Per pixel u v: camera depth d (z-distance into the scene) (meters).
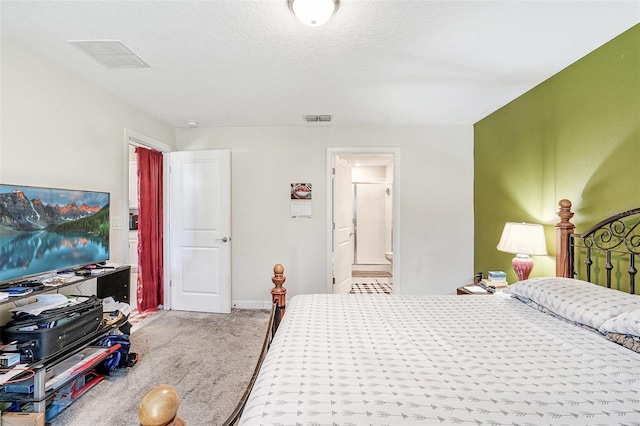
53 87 2.18
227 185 3.70
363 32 1.82
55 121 2.20
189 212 3.79
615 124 1.82
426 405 0.86
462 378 1.01
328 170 3.87
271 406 0.86
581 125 2.09
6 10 1.60
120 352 2.34
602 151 1.91
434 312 1.75
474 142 3.77
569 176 2.20
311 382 0.98
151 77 2.43
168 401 0.69
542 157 2.50
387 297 2.08
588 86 2.03
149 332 3.11
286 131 3.89
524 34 1.82
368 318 1.64
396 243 3.84
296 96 2.86
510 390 0.94
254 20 1.70
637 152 1.69
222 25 1.75
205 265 3.74
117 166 2.85
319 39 1.89
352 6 1.58
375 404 0.86
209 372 2.33
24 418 1.63
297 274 3.89
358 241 6.70
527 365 1.11
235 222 3.93
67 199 2.13
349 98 2.91
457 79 2.47
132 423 1.77
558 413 0.83
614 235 1.80
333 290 3.95
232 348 2.74
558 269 2.15
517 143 2.85
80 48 2.00
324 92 2.76
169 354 2.62
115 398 2.00
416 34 1.84
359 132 3.85
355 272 6.30
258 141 3.90
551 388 0.95
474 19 1.69
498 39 1.88
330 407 0.85
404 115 3.43
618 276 1.81
